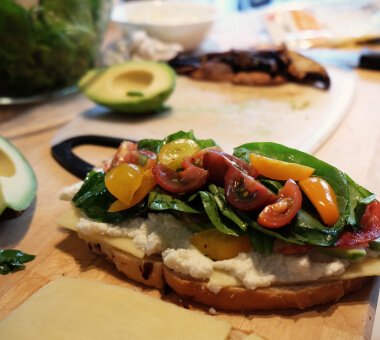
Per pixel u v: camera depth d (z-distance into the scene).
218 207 0.19
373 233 0.19
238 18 0.63
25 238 0.24
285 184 0.19
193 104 0.40
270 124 0.35
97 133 0.35
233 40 0.55
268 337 0.18
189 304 0.20
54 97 0.42
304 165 0.21
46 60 0.39
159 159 0.22
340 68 0.46
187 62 0.45
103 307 0.18
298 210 0.19
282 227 0.19
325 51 0.51
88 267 0.22
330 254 0.19
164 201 0.20
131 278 0.21
